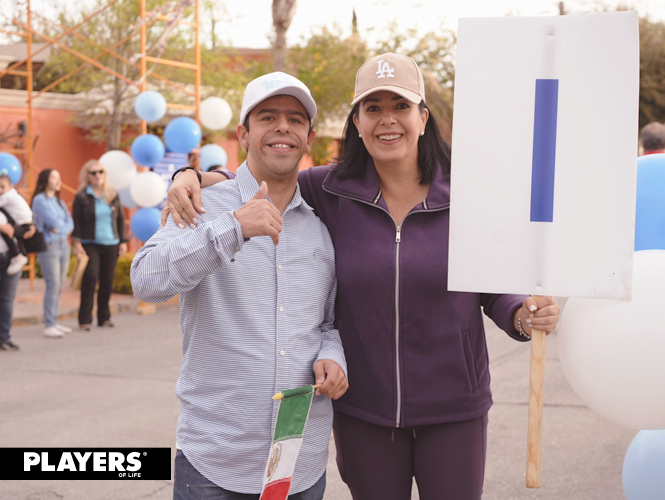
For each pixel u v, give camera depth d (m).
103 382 6.37
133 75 15.52
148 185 9.15
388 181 2.51
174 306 11.22
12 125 15.77
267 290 2.24
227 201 2.33
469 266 2.17
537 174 2.11
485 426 2.54
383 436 2.47
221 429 2.19
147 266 2.10
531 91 2.10
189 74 15.75
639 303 2.13
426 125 2.53
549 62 2.08
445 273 2.38
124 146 16.61
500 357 7.03
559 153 2.10
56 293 8.53
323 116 14.49
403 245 2.42
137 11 15.36
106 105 16.16
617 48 2.03
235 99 15.60
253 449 2.19
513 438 4.78
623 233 2.05
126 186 9.27
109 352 7.64
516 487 4.02
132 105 15.53
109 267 9.15
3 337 7.72
